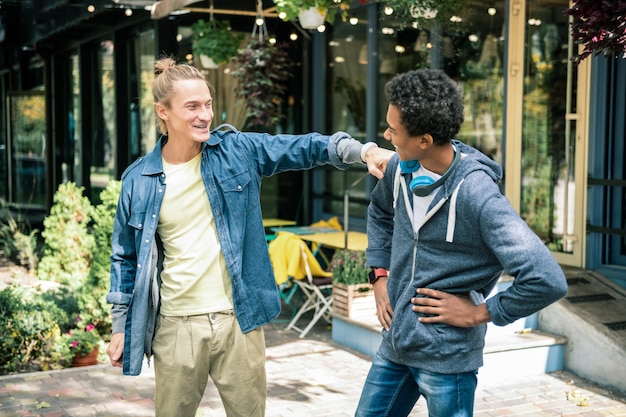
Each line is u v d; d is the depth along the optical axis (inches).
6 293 246.1
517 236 91.9
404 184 101.7
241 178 116.2
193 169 116.1
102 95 440.1
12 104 535.2
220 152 116.5
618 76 255.9
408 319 101.5
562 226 273.1
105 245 262.8
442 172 98.8
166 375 117.5
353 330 255.6
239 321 116.6
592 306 236.4
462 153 99.9
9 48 506.9
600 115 257.4
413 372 104.0
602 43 142.6
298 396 209.2
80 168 467.5
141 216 115.6
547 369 229.3
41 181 536.4
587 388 216.4
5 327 233.3
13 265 408.2
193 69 113.9
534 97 278.2
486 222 93.8
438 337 99.3
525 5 277.7
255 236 118.7
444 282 98.9
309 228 325.1
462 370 100.0
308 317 303.6
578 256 266.5
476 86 293.3
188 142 114.3
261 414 121.9
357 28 347.6
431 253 99.9
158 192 114.9
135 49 398.6
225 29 331.6
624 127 255.1
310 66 378.0
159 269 118.0
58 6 369.1
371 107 338.6
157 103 113.6
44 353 233.9
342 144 115.6
